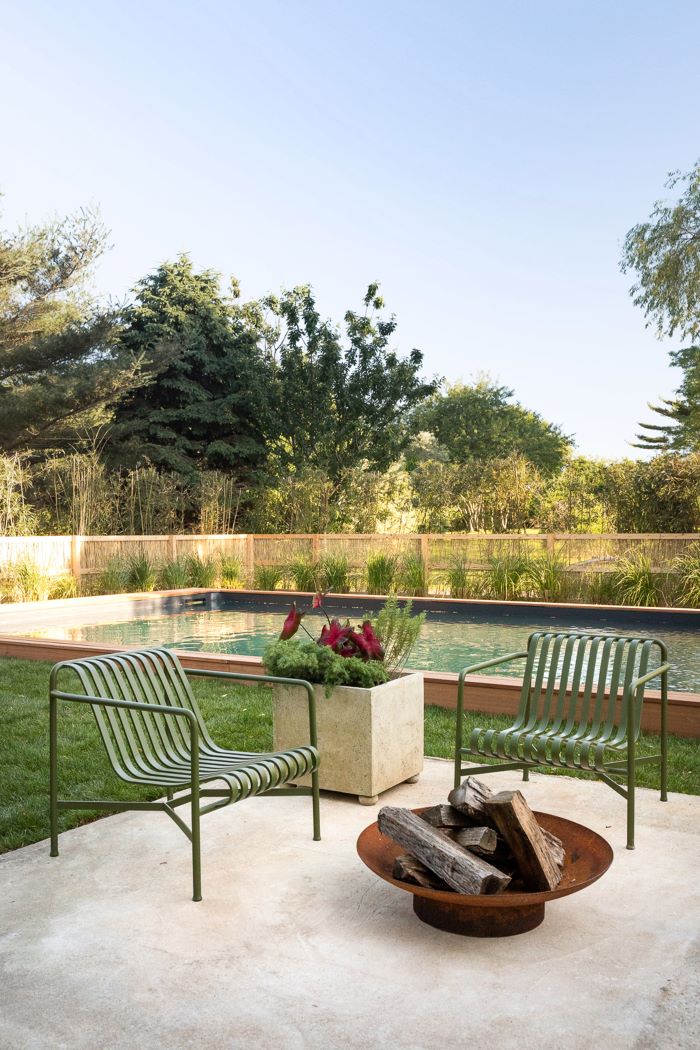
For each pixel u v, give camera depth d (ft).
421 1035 7.36
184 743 12.71
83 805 11.41
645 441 134.62
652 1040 7.26
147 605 46.70
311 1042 7.26
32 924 9.56
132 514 60.23
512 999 7.94
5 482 54.08
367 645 14.21
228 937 9.24
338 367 80.89
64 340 67.51
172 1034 7.40
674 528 54.44
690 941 9.07
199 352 82.23
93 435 75.87
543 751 12.62
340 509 65.57
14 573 44.32
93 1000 7.96
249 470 81.82
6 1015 7.70
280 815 13.33
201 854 11.72
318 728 14.10
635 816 13.08
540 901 8.71
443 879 8.96
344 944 9.07
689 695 18.07
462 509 62.85
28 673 25.16
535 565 46.62
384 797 14.19
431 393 82.69
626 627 39.60
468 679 20.06
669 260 64.03
